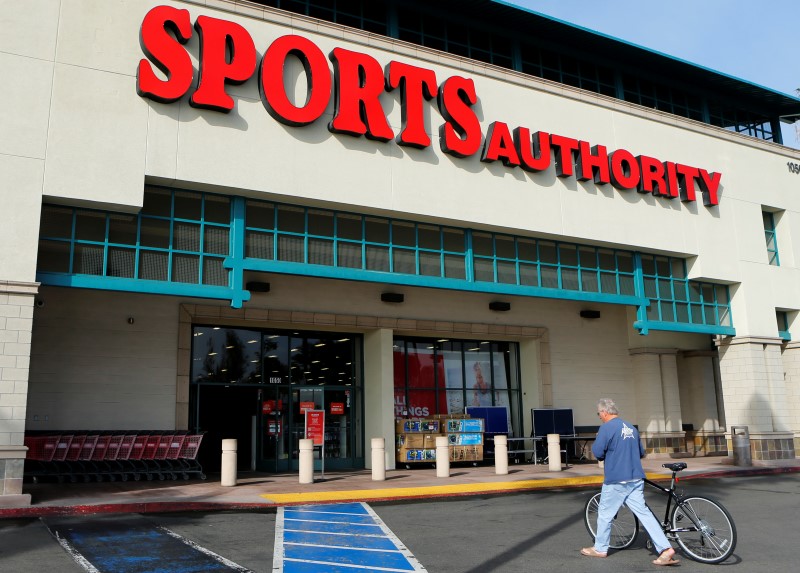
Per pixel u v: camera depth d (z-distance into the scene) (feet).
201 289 51.72
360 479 59.41
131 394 60.13
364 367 74.74
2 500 41.24
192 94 51.47
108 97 49.24
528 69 76.69
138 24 51.24
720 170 82.43
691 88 87.61
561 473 64.75
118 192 48.49
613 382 86.58
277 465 69.05
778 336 82.38
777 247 87.66
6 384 43.04
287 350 71.56
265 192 53.88
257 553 30.19
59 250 47.91
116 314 60.80
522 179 66.64
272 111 54.44
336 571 27.02
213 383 66.54
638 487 28.60
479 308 78.84
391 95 60.90
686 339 91.20
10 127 45.88
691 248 77.41
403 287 74.64
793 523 38.19
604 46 78.43
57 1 48.85
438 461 61.21
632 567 27.45
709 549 28.30
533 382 81.46
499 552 30.50
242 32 53.88
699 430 90.12
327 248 58.03
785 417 80.07
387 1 68.90
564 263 70.13
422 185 60.90
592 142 72.28
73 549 30.66
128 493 48.24
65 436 54.13
